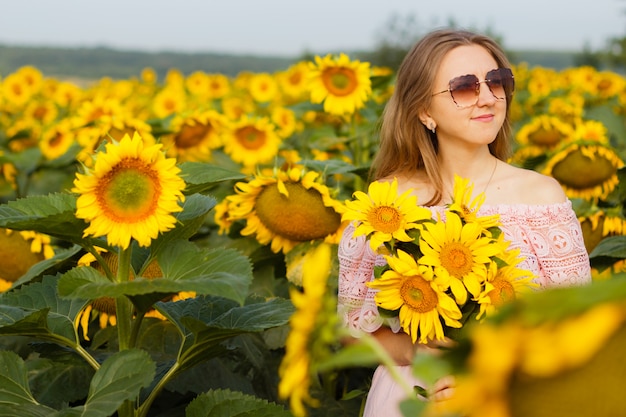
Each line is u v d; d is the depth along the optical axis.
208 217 5.14
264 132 5.69
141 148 2.18
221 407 2.54
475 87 2.87
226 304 2.66
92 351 3.17
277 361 3.70
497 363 0.94
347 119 5.34
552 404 0.97
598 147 4.73
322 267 1.30
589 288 0.91
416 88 2.99
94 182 2.17
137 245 2.68
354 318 2.86
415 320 2.27
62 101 11.08
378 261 2.85
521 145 6.38
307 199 3.75
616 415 0.97
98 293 2.17
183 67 44.19
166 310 2.66
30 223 2.31
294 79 9.26
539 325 0.93
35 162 7.18
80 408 2.22
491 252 2.26
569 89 10.52
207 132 6.08
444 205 2.93
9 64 41.38
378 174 3.21
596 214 4.09
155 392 2.60
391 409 2.64
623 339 0.96
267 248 4.02
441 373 1.00
